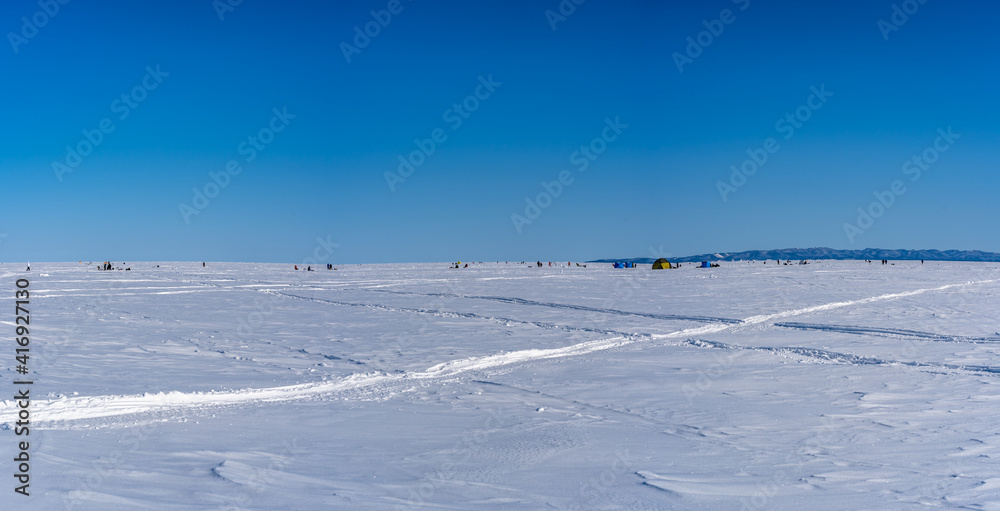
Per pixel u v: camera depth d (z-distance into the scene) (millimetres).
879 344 14398
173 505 4555
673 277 45250
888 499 5102
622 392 9523
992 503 4992
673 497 5125
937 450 6547
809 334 16219
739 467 5973
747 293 29578
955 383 10141
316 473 5531
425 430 7230
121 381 9164
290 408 8125
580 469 5871
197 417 7465
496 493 5152
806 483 5508
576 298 27109
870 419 7910
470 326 17641
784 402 8883
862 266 67562
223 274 49938
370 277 46906
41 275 42656
